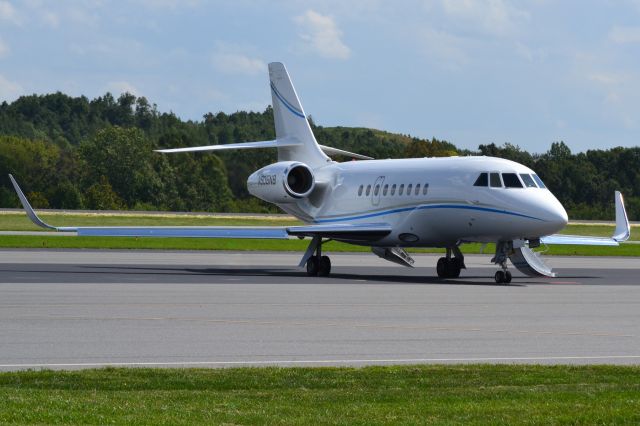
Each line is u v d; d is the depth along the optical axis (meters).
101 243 147.75
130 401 30.16
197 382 33.88
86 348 41.91
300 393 31.92
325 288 74.69
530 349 42.94
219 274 90.12
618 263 120.38
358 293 70.31
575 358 40.53
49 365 37.69
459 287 78.12
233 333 46.94
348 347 42.97
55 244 142.75
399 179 93.88
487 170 86.19
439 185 89.19
